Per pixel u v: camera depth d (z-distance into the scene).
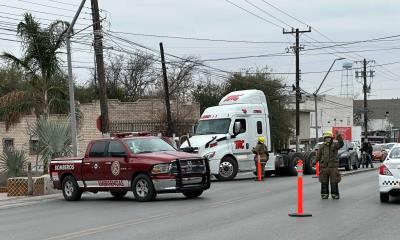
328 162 16.77
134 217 13.66
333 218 12.66
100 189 18.55
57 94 31.20
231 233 10.83
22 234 11.62
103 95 25.77
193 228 11.58
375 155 51.50
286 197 17.61
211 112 27.64
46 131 24.92
